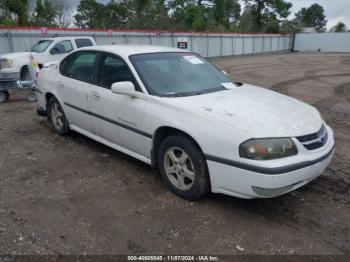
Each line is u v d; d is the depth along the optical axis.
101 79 4.96
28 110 8.50
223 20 53.53
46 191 4.16
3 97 9.49
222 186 3.56
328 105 9.52
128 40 25.08
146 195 4.07
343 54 39.50
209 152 3.54
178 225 3.46
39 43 13.38
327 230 3.42
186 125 3.71
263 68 22.03
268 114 3.69
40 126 6.93
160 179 4.49
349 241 3.25
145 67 4.54
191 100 4.01
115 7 41.31
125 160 5.13
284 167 3.27
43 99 6.42
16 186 4.29
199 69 4.98
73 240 3.22
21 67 11.41
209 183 3.73
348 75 17.33
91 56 5.28
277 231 3.38
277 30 55.19
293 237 3.29
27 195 4.07
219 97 4.16
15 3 26.91
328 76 16.92
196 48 31.55
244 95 4.32
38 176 4.58
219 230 3.39
